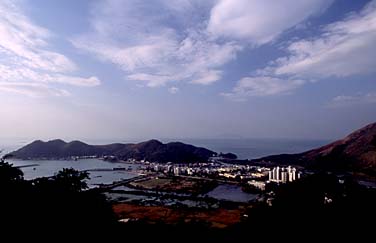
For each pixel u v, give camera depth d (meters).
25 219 13.48
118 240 16.81
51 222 14.03
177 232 22.97
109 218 17.56
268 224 14.87
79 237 14.44
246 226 16.59
